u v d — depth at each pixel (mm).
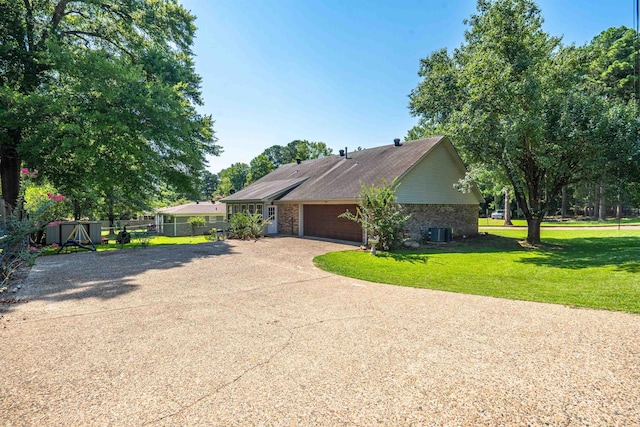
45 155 13742
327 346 3820
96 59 13305
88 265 9672
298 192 19422
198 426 2375
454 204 17828
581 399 2672
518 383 2941
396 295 6320
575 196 15086
